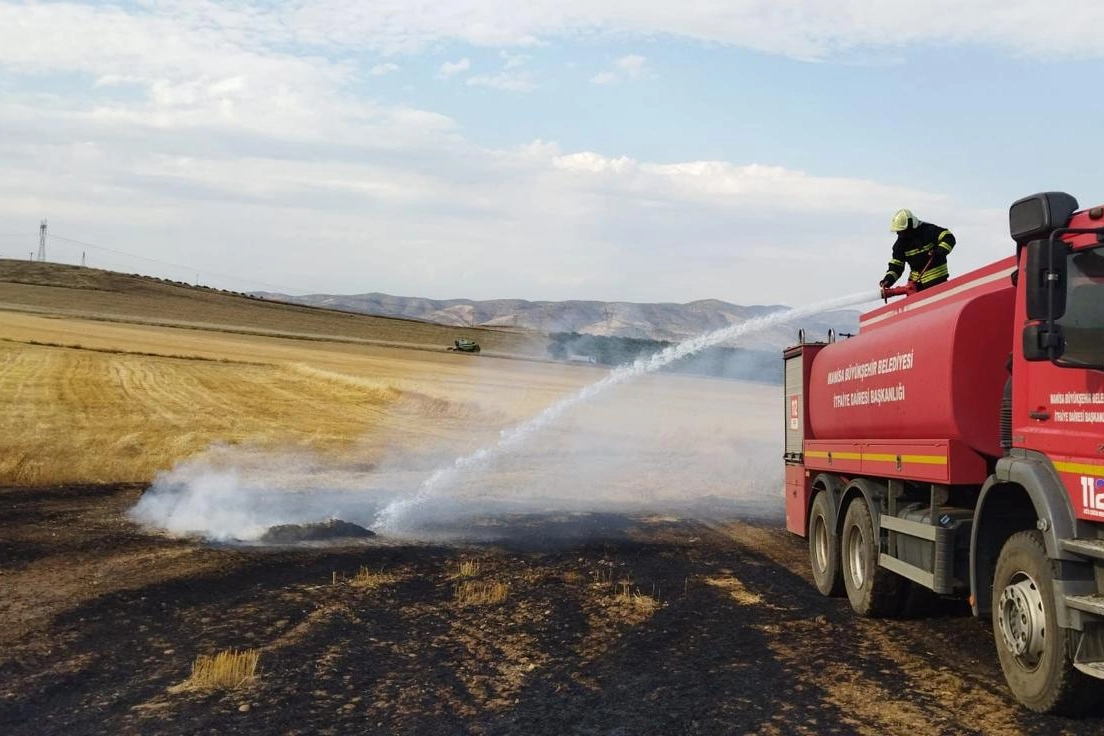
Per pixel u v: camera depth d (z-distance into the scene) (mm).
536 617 9492
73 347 70375
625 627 9078
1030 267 6035
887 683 7191
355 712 6566
